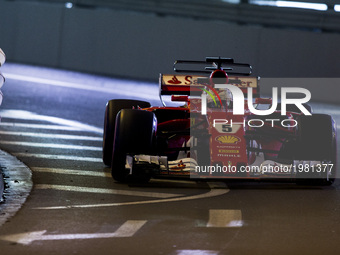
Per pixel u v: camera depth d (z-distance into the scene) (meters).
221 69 26.59
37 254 13.11
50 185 20.95
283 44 59.22
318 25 62.16
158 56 61.28
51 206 17.72
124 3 65.62
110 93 53.12
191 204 18.38
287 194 20.28
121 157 20.75
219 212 17.38
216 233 15.08
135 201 18.64
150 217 16.58
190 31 60.62
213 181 22.50
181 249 13.67
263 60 59.59
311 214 17.48
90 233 14.84
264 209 17.95
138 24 61.75
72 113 42.66
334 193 20.67
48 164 25.20
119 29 62.22
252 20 63.50
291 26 62.88
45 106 44.56
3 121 36.91
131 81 59.44
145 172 20.42
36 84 54.12
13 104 44.25
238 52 59.91
